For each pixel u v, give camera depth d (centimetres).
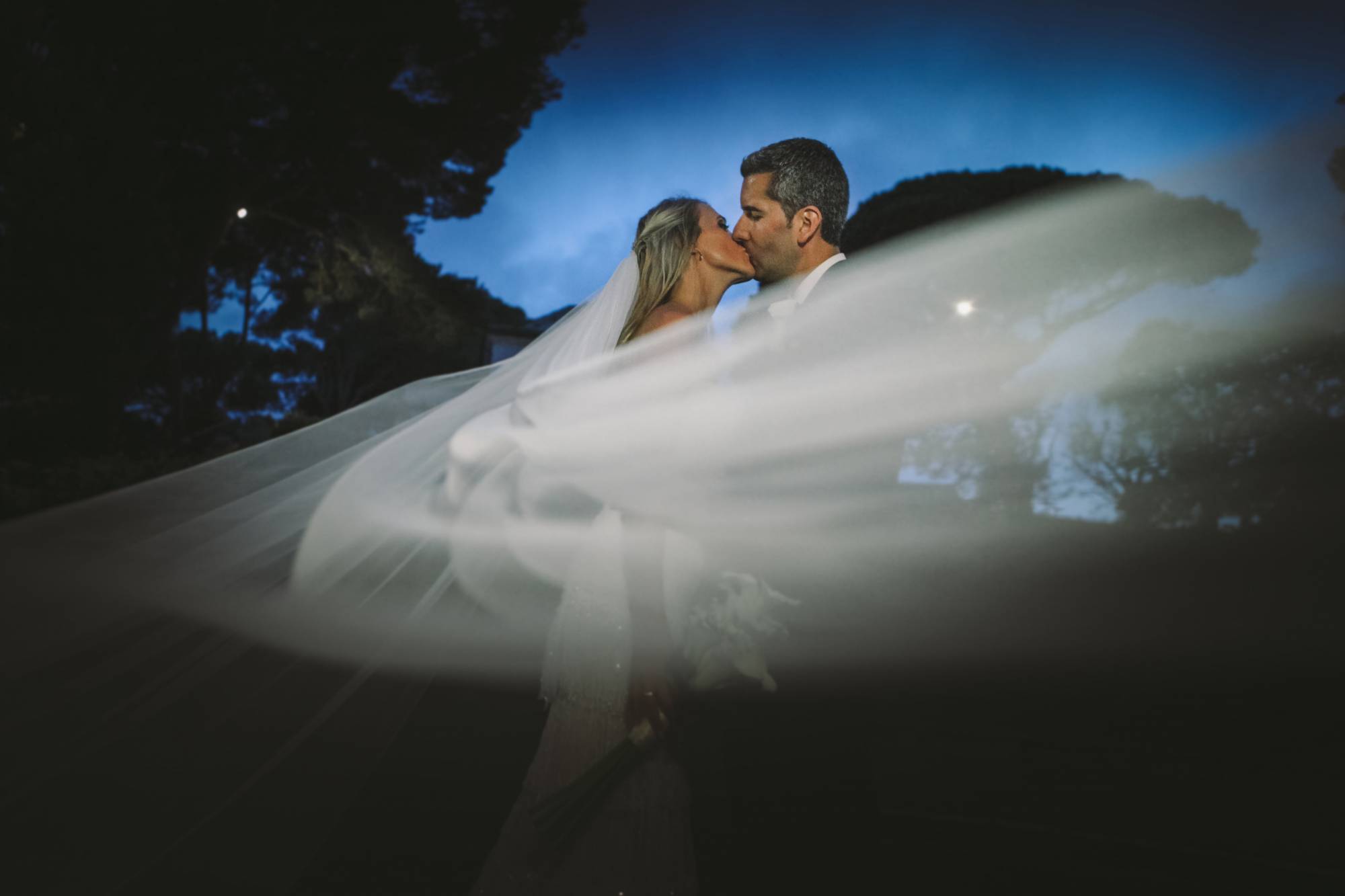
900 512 197
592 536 201
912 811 329
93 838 193
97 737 198
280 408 3650
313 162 2123
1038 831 319
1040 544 890
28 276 1246
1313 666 596
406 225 2530
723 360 196
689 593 193
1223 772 384
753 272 211
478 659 429
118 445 1351
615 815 184
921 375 197
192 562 211
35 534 202
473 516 225
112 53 1553
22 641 194
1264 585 807
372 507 226
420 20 1905
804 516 192
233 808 205
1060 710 466
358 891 253
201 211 1881
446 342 2506
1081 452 1062
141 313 1390
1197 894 275
